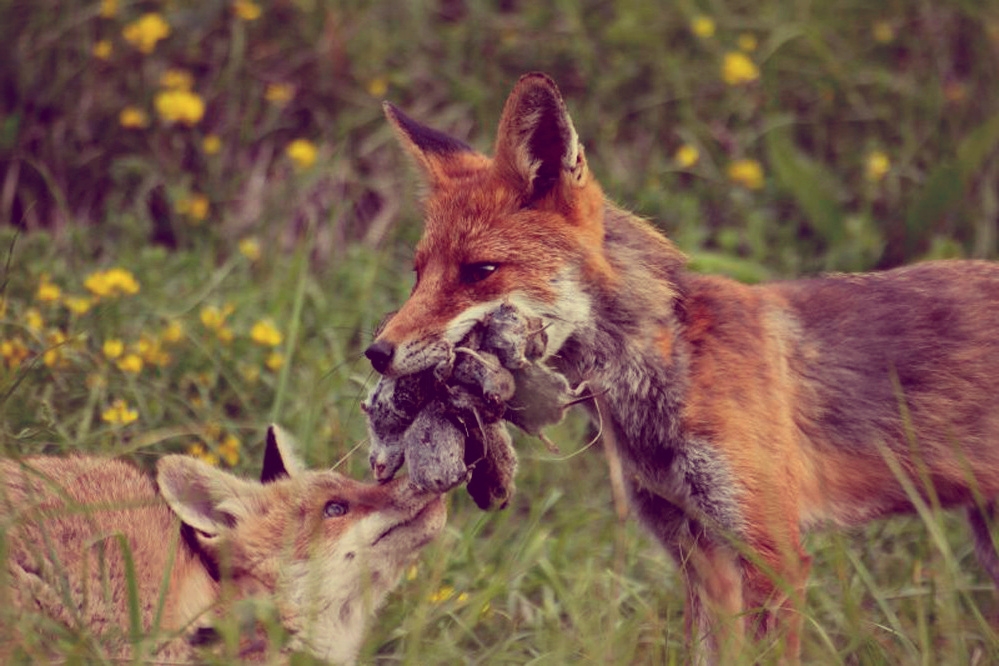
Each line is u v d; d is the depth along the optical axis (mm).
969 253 15016
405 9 16750
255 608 8055
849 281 9898
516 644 9234
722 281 9422
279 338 11672
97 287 11664
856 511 9633
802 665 8797
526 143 8891
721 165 15727
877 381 9430
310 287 13258
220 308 12797
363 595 8305
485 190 9000
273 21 16578
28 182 15367
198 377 11594
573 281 8820
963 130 15898
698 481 8859
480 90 15930
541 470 11648
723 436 8789
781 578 8344
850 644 8414
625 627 8477
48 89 15789
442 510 9062
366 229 15477
